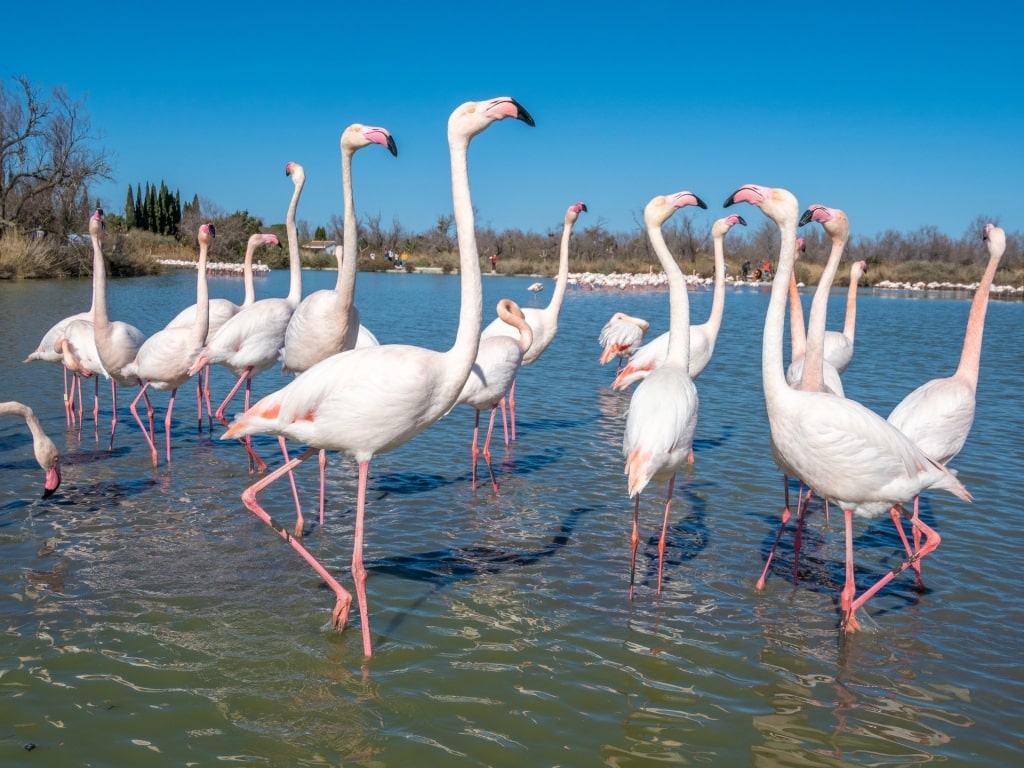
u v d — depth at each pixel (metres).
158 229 85.62
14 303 25.31
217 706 4.22
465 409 11.93
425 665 4.69
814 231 80.00
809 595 5.80
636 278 55.47
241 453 9.18
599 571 6.12
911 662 4.86
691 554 6.53
